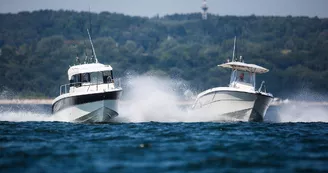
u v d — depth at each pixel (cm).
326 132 11456
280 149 9200
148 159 8356
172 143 9725
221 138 10356
